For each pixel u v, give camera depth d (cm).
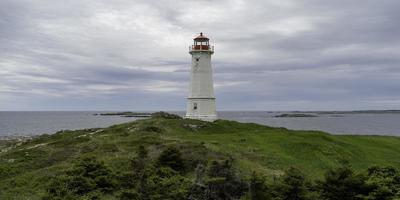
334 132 11344
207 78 5703
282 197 1870
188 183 2062
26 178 2436
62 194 1972
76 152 3123
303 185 1936
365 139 4391
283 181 1953
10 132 11012
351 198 1870
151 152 2794
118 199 1945
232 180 2122
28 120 19938
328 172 2003
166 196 1912
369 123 17912
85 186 2056
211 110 5734
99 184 2109
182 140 3422
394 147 4081
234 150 3139
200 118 5659
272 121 19162
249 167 2561
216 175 2138
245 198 1928
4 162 2953
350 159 3338
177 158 2464
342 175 1938
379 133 11069
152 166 2314
